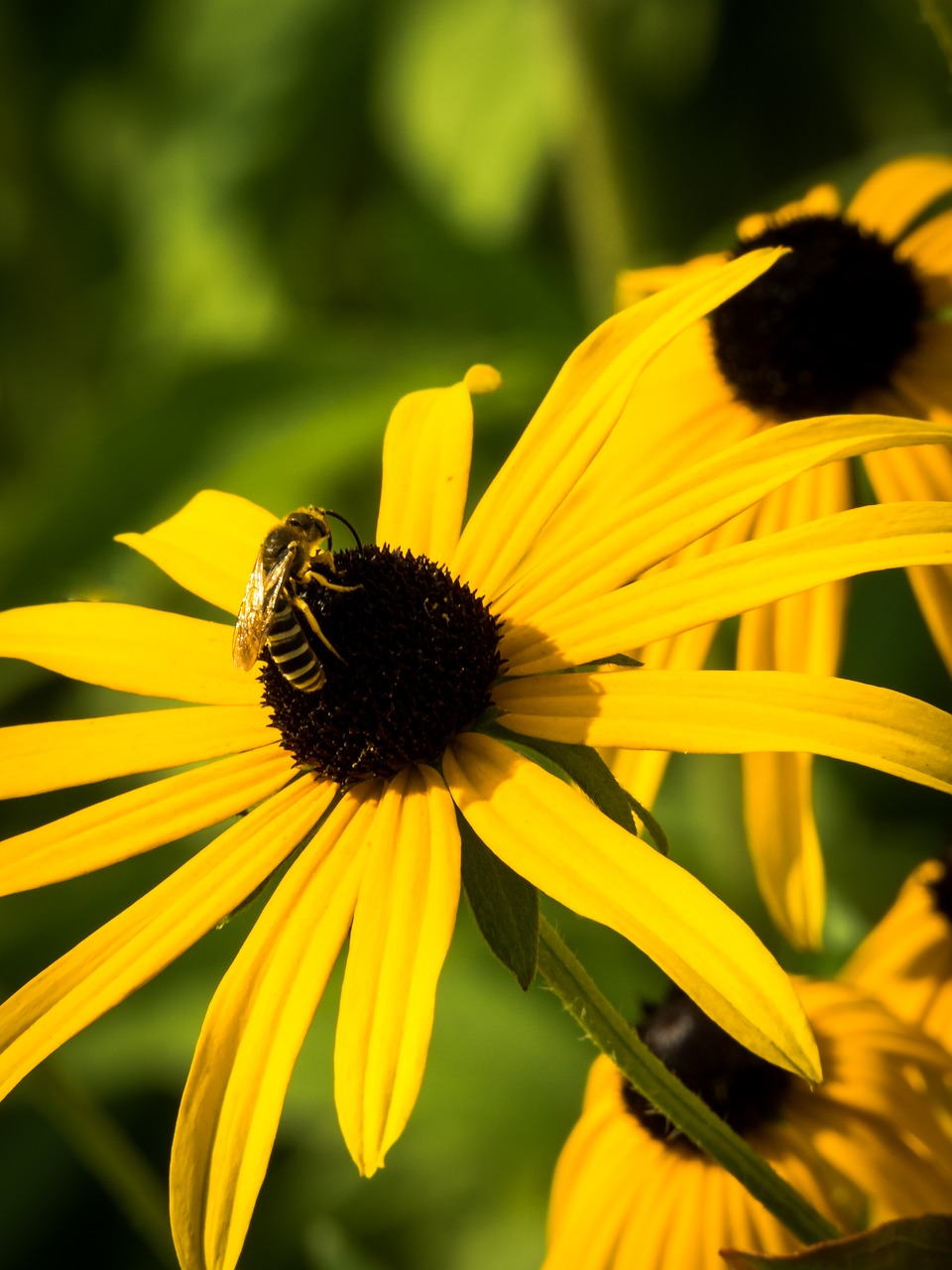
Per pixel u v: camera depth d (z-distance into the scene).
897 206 0.26
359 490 0.35
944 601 0.24
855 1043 0.23
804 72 0.41
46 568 0.30
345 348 0.30
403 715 0.21
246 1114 0.20
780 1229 0.22
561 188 0.41
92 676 0.22
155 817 0.21
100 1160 0.25
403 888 0.20
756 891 0.30
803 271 0.25
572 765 0.21
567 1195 0.23
